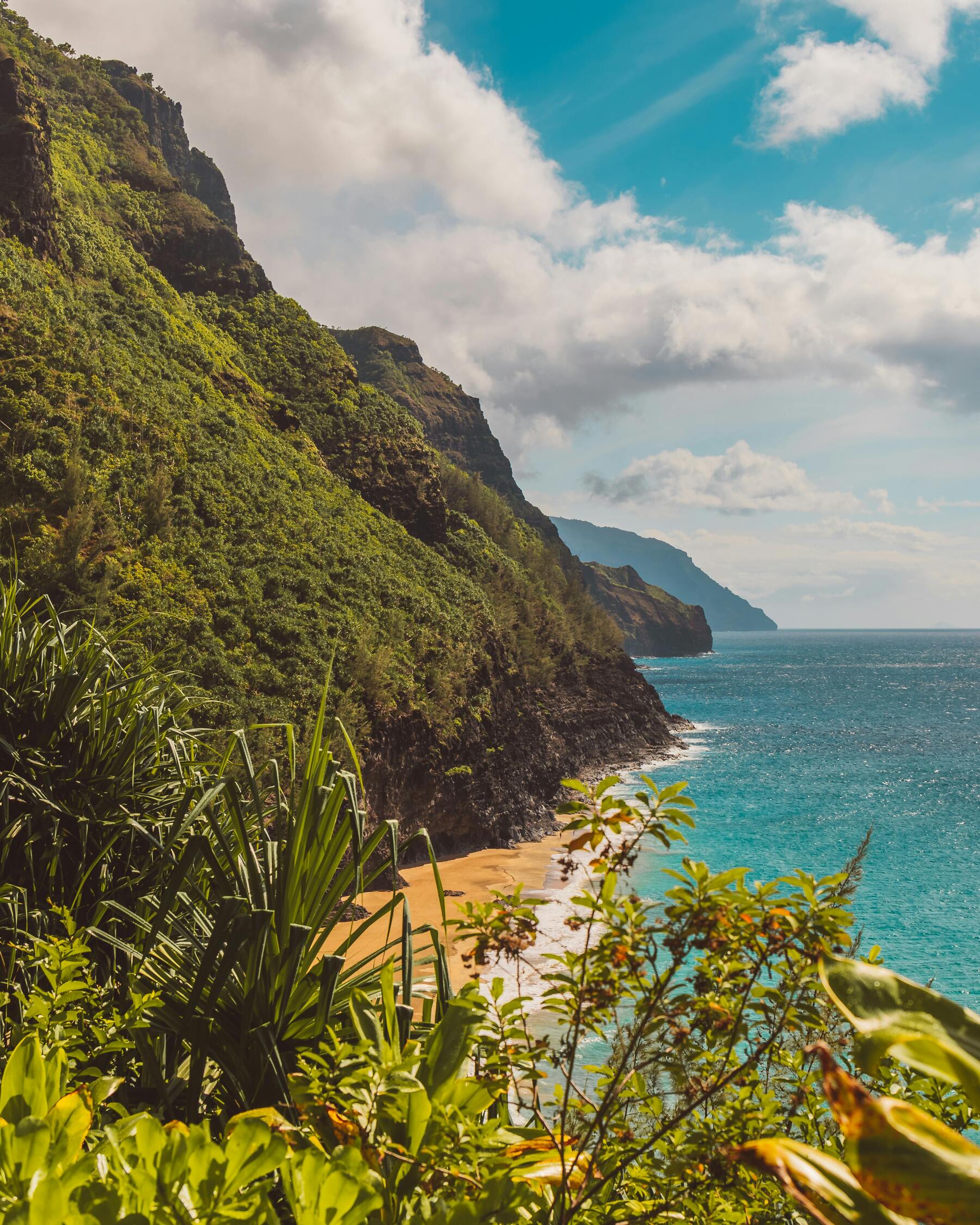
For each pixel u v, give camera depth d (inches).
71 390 1275.8
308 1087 72.9
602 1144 75.1
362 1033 81.7
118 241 2164.1
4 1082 61.0
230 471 1528.1
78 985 97.2
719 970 72.6
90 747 155.3
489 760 1475.1
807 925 69.2
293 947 106.6
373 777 1147.9
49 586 930.7
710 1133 76.2
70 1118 59.5
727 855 1321.4
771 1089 95.8
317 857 116.1
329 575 1498.5
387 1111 68.1
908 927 1004.6
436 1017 102.3
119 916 133.6
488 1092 73.5
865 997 52.6
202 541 1304.1
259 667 1092.5
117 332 1684.3
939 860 1315.2
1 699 152.9
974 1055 49.4
